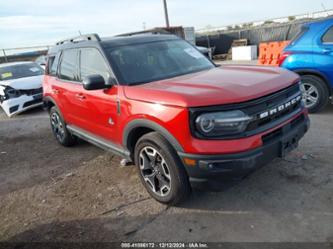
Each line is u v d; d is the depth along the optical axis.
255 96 2.72
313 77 5.61
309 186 3.34
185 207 3.25
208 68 4.07
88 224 3.19
